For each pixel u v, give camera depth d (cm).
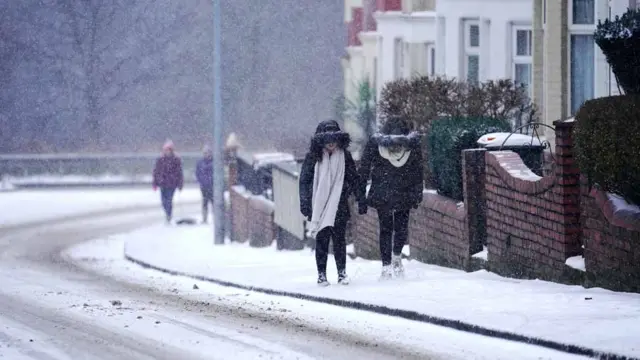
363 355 2367
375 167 3641
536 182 3328
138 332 2733
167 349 2484
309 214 3641
